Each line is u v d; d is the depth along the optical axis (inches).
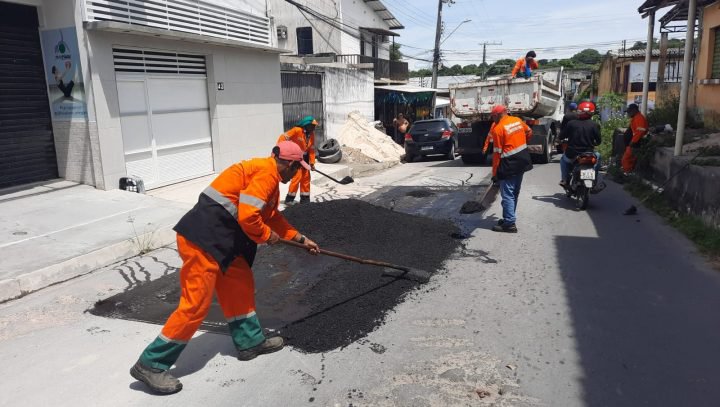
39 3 340.8
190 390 133.5
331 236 262.8
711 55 520.1
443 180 500.7
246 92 498.9
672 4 499.5
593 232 284.0
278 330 165.6
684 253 240.7
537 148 571.2
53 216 294.2
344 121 790.5
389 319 174.6
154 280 222.2
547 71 739.4
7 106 331.3
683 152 346.3
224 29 466.0
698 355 146.7
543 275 216.2
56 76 349.4
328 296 193.8
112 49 354.6
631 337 158.6
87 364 148.8
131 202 328.2
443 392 130.6
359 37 1125.7
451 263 234.7
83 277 227.3
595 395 128.2
